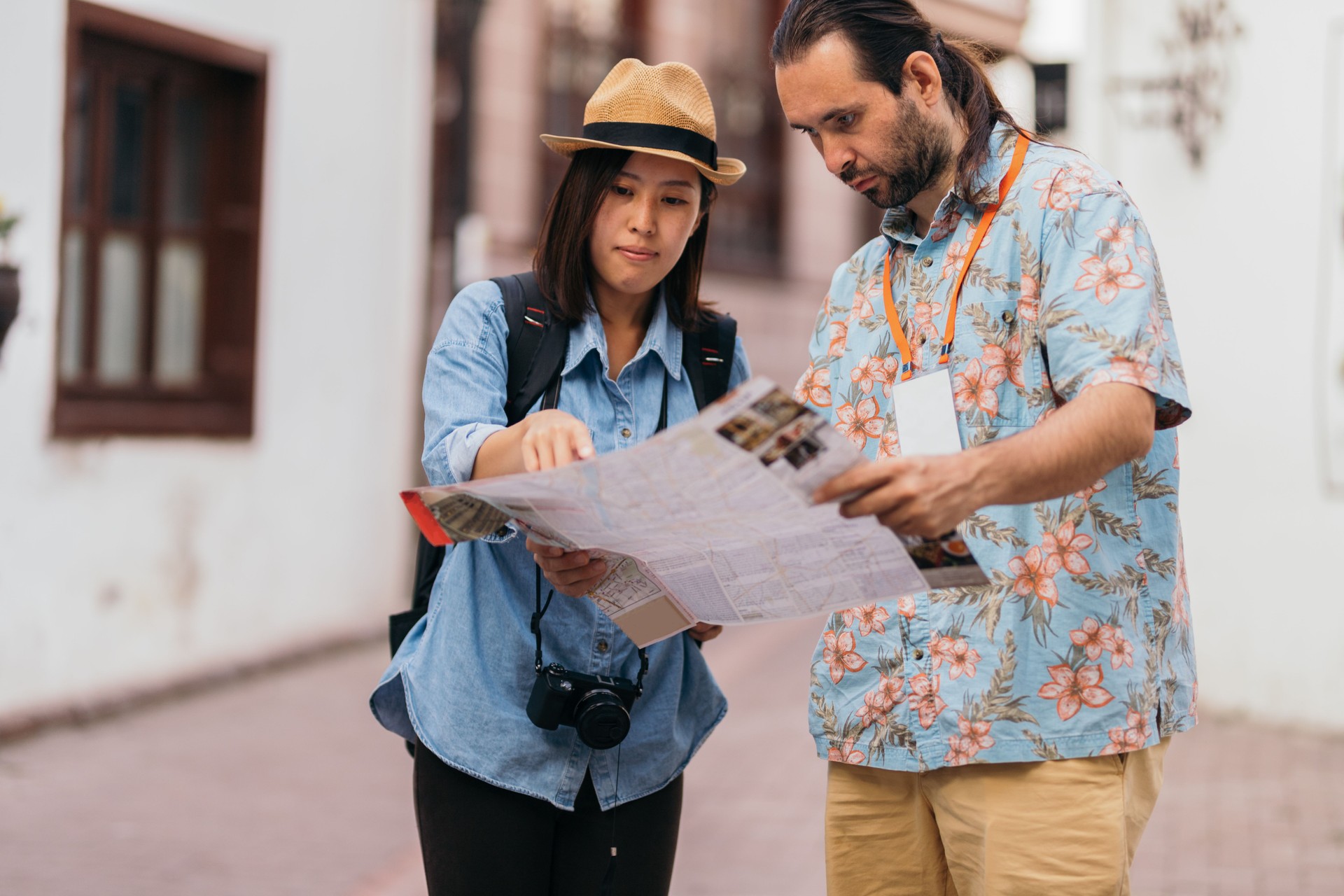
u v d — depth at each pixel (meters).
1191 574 6.73
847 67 2.21
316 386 8.50
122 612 7.10
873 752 2.34
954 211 2.29
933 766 2.25
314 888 4.59
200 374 7.91
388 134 9.04
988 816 2.23
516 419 2.53
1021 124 2.37
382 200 9.02
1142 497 2.23
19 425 6.46
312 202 8.38
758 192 15.73
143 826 5.17
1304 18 6.18
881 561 1.93
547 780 2.47
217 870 4.73
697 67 14.96
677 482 1.84
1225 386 6.56
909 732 2.29
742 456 1.78
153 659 7.30
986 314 2.23
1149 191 6.80
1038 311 2.18
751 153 15.67
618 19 13.91
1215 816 5.17
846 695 2.38
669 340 2.65
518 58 12.74
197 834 5.10
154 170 7.51
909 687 2.29
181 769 5.96
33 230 6.45
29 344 6.48
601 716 2.39
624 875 2.58
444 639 2.50
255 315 7.94
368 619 9.04
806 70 2.24
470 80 9.77
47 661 6.65
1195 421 6.69
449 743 2.45
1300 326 6.27
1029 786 2.19
